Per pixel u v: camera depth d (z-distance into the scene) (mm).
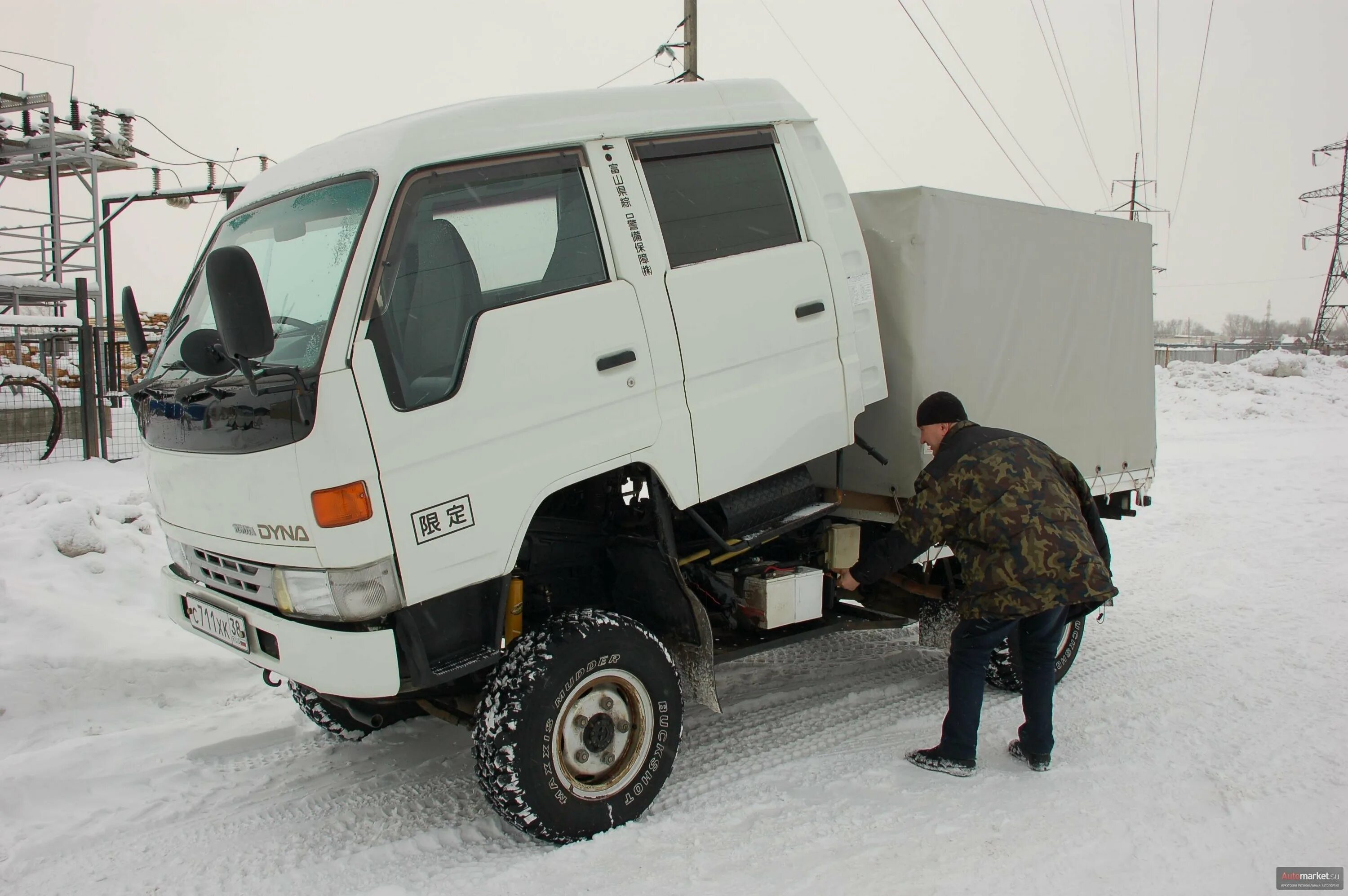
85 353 9914
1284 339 51625
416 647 3090
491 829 3574
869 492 4625
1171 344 49375
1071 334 5402
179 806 3824
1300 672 5164
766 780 3885
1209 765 3959
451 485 3111
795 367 4027
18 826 3641
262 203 3752
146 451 3793
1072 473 4109
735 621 4219
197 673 5312
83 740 4332
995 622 3865
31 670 4902
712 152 3943
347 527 2916
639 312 3559
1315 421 18766
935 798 3678
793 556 4457
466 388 3141
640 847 3324
